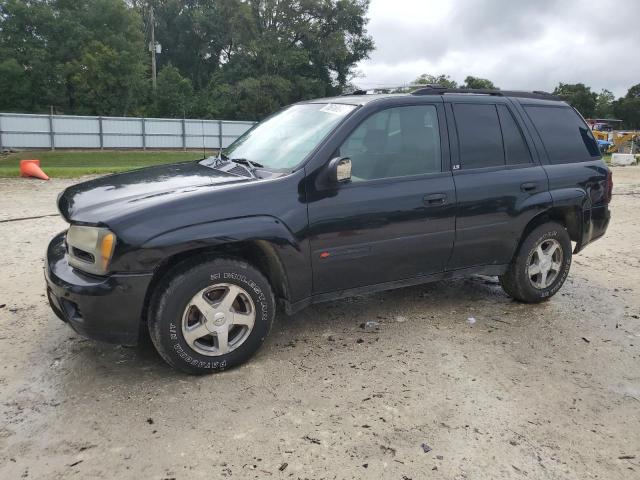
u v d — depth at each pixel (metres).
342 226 3.88
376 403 3.35
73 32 50.91
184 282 3.40
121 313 3.33
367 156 4.04
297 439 2.97
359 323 4.58
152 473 2.69
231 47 60.25
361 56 60.38
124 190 3.73
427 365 3.86
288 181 3.71
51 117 33.03
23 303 4.86
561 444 3.00
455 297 5.29
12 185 13.68
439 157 4.35
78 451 2.84
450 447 2.94
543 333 4.48
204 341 3.67
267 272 3.96
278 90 53.19
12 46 51.19
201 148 38.47
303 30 55.84
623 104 92.19
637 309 5.12
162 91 52.97
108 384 3.50
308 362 3.85
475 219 4.45
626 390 3.61
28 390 3.41
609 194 5.38
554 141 5.04
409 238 4.18
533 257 5.00
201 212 3.42
